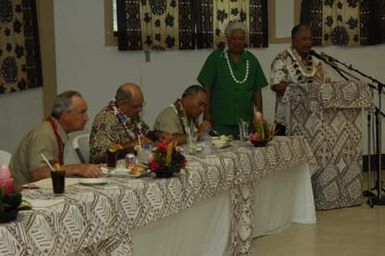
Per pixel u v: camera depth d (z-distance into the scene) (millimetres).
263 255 4273
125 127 3916
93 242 2645
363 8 7484
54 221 2426
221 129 5227
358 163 5672
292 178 5109
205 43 6930
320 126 5395
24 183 3293
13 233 2225
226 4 6957
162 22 6754
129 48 6648
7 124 5824
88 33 6562
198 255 3850
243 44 5184
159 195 3131
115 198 2807
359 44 7492
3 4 5547
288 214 5094
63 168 3102
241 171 4070
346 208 5652
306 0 7246
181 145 4305
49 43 6332
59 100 3301
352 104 5430
